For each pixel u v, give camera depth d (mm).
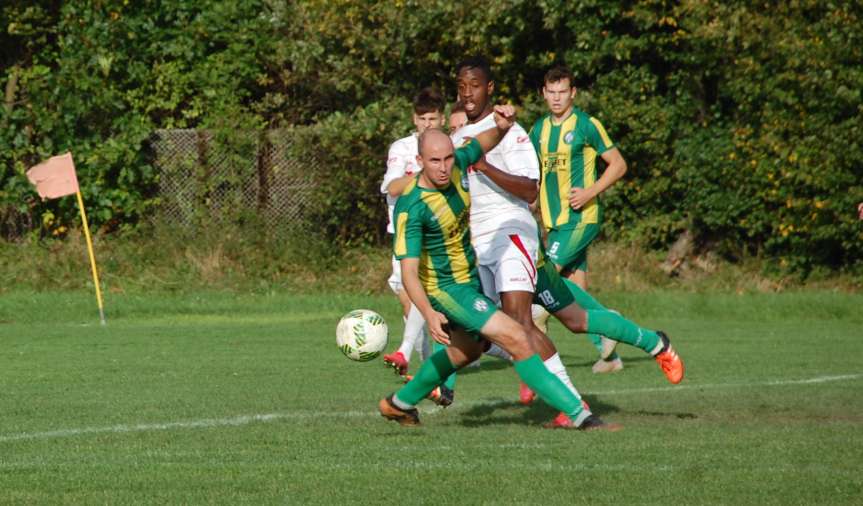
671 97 75500
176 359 42312
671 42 74250
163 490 19219
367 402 30703
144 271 72812
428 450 22734
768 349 46062
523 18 74625
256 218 75250
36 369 39031
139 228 75875
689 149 73625
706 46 71812
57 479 20156
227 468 21016
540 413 28844
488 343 25703
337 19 77188
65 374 37594
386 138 74062
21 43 78188
